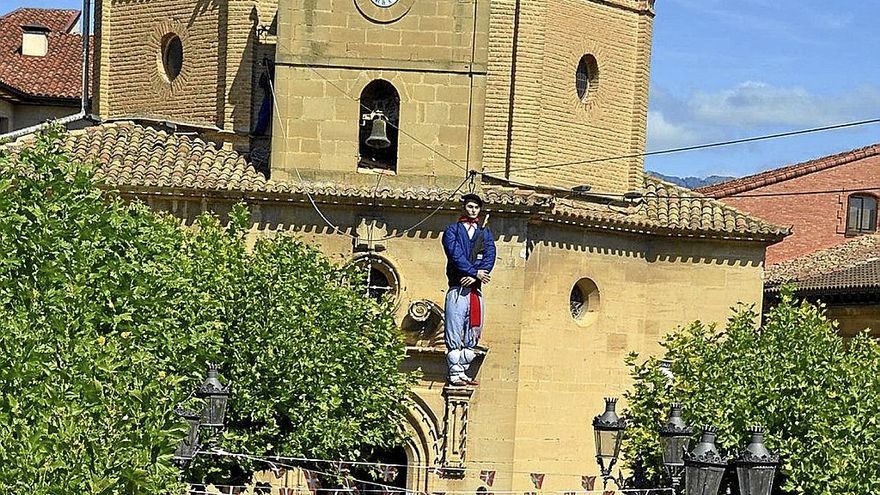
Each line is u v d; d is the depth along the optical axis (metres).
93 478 20.67
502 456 40.22
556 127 42.84
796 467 30.64
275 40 42.94
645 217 43.88
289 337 33.19
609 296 43.44
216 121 43.56
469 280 38.00
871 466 29.69
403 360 39.41
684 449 27.19
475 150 40.25
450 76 40.22
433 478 39.97
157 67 45.09
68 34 60.69
